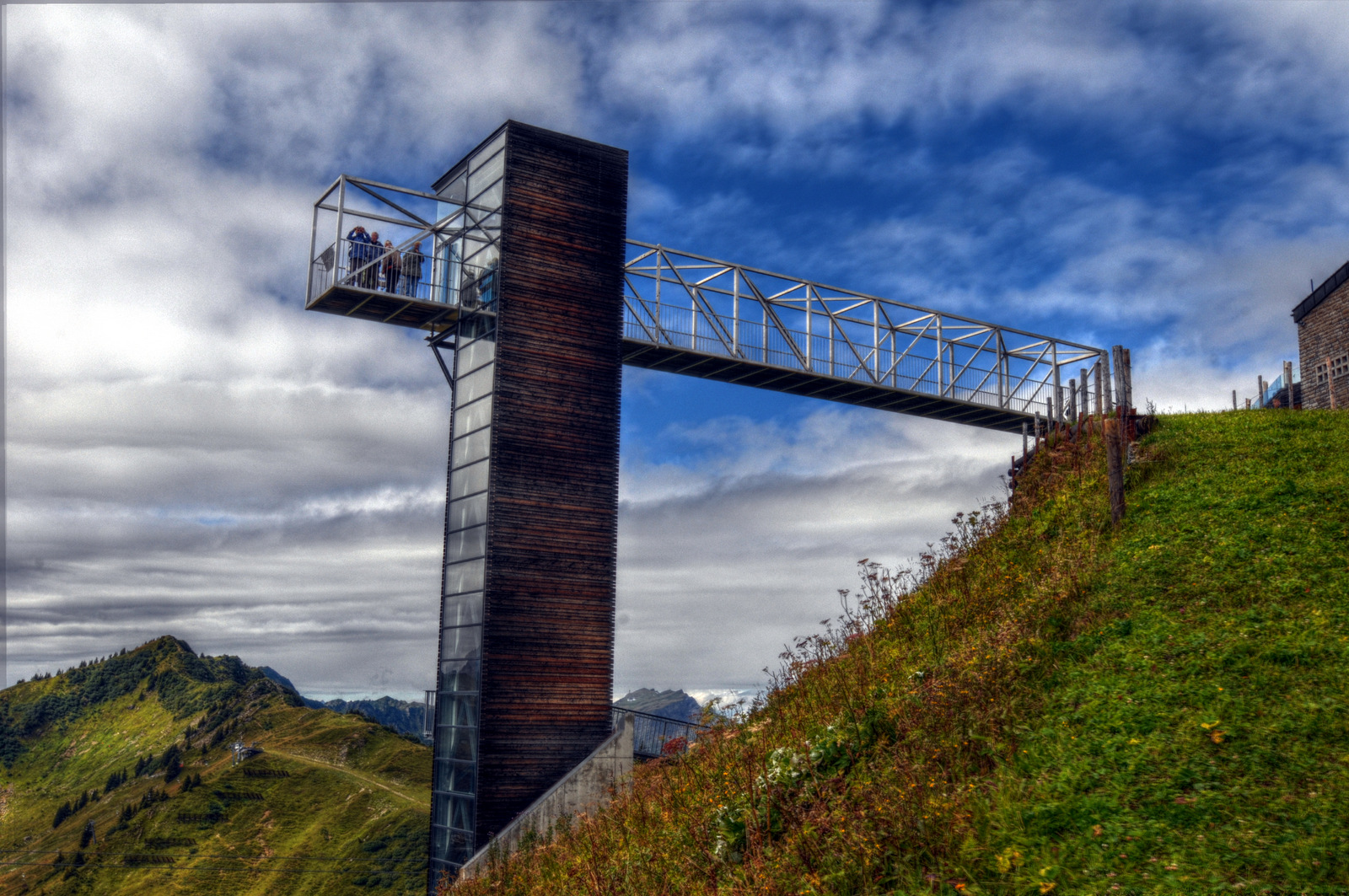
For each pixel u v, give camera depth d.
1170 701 9.11
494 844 24.52
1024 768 8.78
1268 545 12.55
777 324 37.62
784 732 12.15
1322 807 6.93
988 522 17.33
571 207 30.36
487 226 29.78
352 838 146.75
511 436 27.92
